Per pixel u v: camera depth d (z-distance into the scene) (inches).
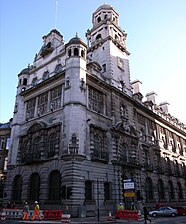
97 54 1738.4
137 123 1660.9
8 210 981.2
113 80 1557.6
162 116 2128.4
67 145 1068.5
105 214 1085.1
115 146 1305.4
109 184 1189.1
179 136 2306.8
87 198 1045.8
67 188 880.3
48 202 1059.3
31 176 1242.0
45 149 1206.3
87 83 1293.1
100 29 1857.8
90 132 1176.8
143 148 1614.2
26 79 1691.7
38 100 1451.8
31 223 746.2
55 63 1501.0
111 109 1411.2
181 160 2165.4
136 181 1390.3
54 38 1631.4
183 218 1101.7
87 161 1093.8
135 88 2096.5
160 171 1707.7
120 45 1782.7
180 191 1958.7
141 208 1284.4
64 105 1177.4
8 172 1400.1
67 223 753.0
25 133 1390.3
